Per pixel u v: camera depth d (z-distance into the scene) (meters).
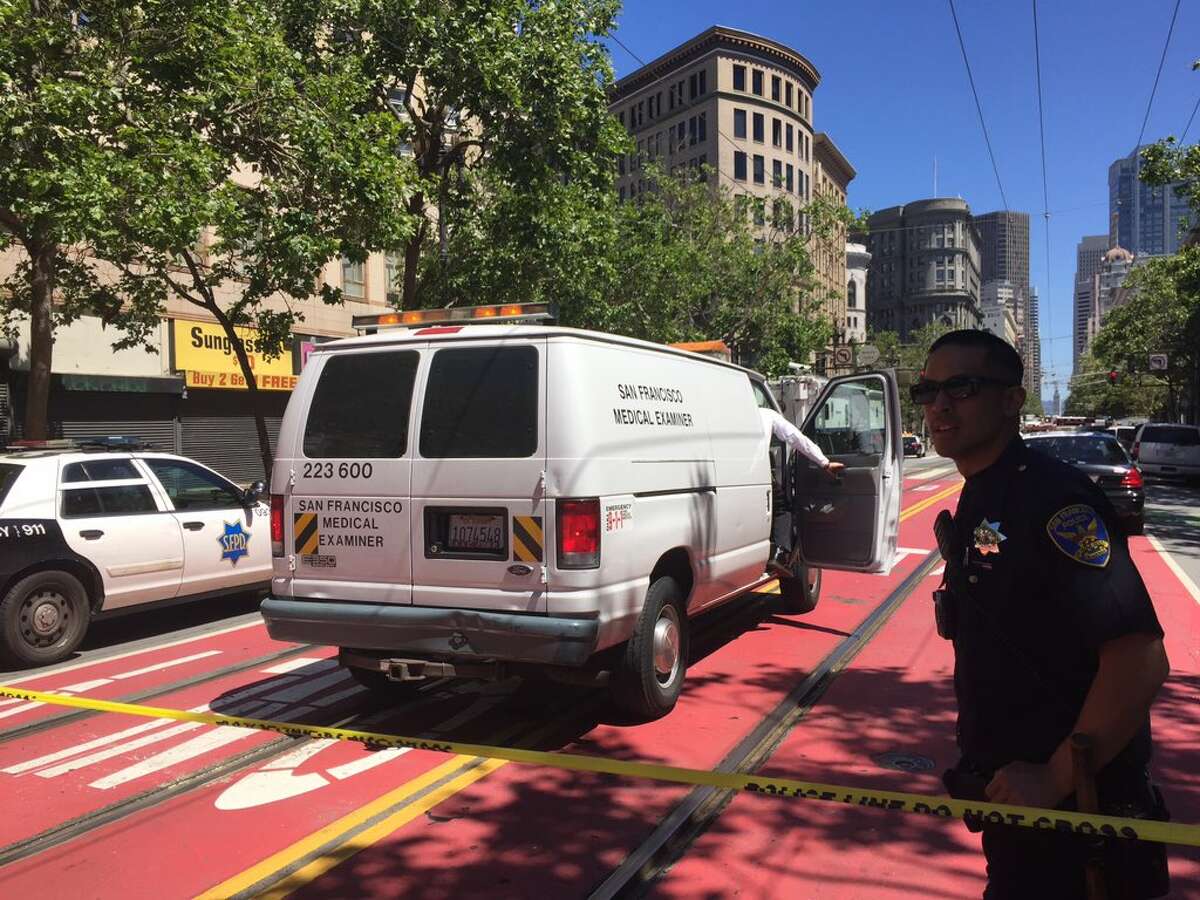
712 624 7.70
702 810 3.93
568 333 4.62
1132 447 26.00
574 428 4.48
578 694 5.74
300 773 4.44
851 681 5.93
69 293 12.38
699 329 32.22
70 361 16.53
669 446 5.30
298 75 11.67
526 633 4.39
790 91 67.56
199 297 19.06
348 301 22.67
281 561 5.12
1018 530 1.78
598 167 14.62
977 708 1.87
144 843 3.67
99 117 9.54
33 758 4.71
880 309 138.38
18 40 9.16
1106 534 1.69
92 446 7.88
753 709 5.36
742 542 6.32
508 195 14.99
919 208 133.00
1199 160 20.08
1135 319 45.12
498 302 15.10
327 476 4.98
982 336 1.94
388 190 11.02
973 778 1.87
